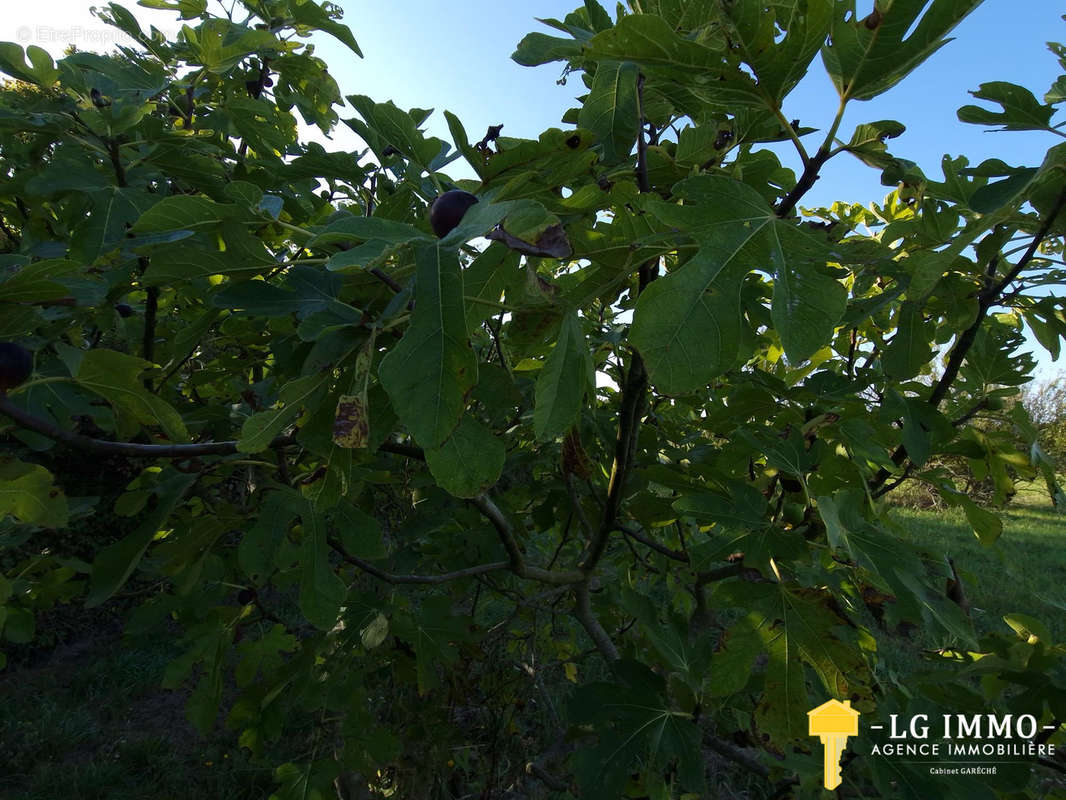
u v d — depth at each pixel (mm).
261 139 2750
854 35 1071
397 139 1663
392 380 877
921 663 4250
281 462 1993
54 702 5383
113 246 1767
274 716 2303
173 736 5125
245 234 1380
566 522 3090
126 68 2436
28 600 2488
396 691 3262
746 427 2188
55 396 1659
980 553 9289
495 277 1286
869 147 1210
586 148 1228
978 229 1081
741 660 1590
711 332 936
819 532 1974
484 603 4008
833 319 938
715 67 1115
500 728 3352
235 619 2416
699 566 1646
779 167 1871
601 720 1839
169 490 1876
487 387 1396
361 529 1907
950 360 2062
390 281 1187
